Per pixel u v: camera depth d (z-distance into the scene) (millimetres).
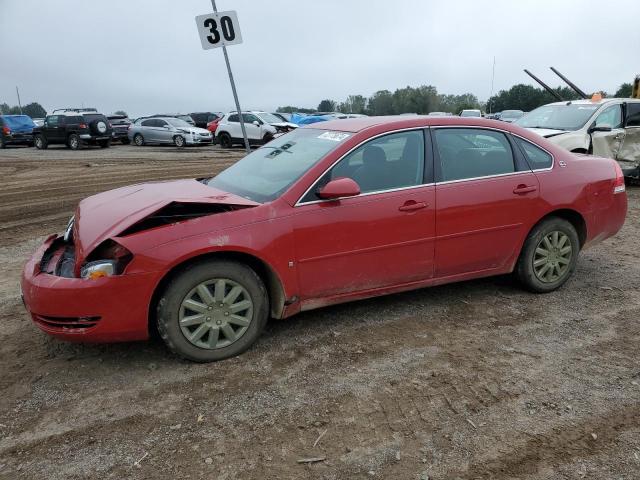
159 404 3285
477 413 3160
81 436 3002
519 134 4734
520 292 4984
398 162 4219
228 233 3607
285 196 3842
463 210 4359
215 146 26344
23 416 3184
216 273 3623
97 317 3420
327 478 2664
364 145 4133
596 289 5078
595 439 2932
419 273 4344
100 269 3393
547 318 4434
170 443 2934
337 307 4660
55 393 3420
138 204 3904
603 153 9836
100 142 25234
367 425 3061
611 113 10102
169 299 3545
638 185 11094
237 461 2789
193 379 3553
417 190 4203
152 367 3697
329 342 4027
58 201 10719
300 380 3527
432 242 4297
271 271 3791
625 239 6902
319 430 3023
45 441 2963
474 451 2844
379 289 4238
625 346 3961
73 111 26859
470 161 4473
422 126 4355
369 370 3639
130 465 2770
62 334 3469
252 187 4230
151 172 15289
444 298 4844
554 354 3844
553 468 2721
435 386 3438
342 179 3836
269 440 2945
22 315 4625
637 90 14414
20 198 11086
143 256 3412
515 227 4609
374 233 4055
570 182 4801
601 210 5008
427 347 3947
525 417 3123
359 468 2730
